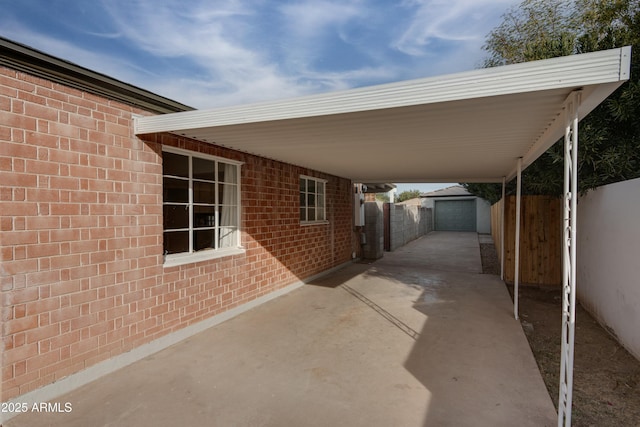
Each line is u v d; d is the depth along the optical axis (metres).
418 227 19.27
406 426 2.67
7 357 2.77
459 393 3.14
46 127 3.00
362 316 5.38
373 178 9.77
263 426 2.68
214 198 5.07
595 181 5.29
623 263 4.20
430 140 4.21
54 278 3.07
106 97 3.48
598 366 3.75
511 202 7.85
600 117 5.07
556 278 7.32
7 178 2.76
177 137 4.28
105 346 3.49
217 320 4.98
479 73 2.50
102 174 3.45
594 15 5.55
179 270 4.36
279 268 6.61
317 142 4.49
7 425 2.70
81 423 2.73
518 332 4.70
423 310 5.70
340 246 9.63
